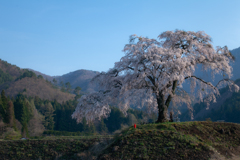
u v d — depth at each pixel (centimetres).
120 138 1582
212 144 1468
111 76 2109
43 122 7488
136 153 1382
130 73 1939
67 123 7712
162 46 2084
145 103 1948
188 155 1312
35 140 2098
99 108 2041
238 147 1495
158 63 1759
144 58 1856
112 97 2080
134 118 7625
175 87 1939
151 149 1396
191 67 1830
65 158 1833
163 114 1869
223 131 1622
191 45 1916
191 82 2080
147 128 1647
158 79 1850
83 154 1753
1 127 4122
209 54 1922
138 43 2027
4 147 2025
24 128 4706
